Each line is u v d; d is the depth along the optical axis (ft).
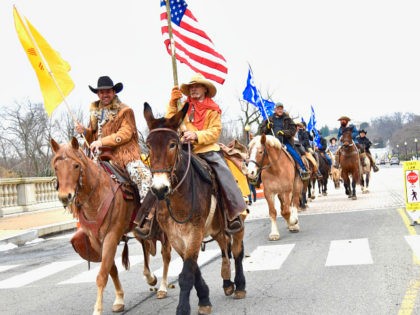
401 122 652.89
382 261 28.12
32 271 36.27
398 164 355.15
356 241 34.86
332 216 49.44
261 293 24.20
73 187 20.70
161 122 18.99
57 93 26.63
